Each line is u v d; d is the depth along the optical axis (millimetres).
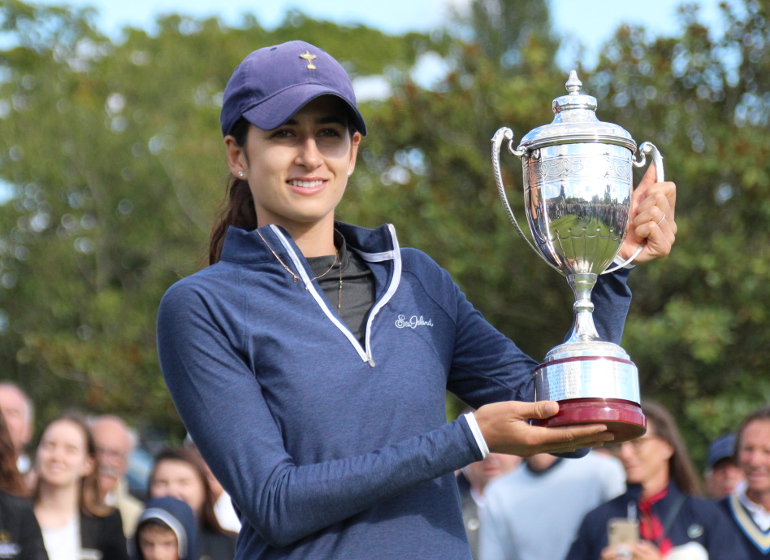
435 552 2633
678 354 14344
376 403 2666
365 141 16109
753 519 5867
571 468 6215
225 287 2779
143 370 23922
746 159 14367
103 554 6336
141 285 27906
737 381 14727
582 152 2896
